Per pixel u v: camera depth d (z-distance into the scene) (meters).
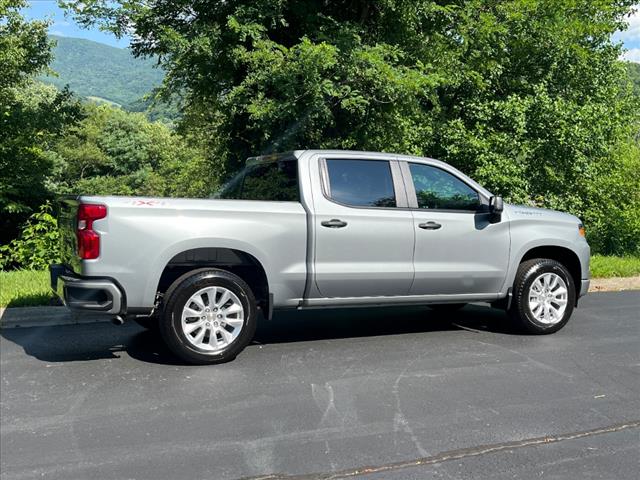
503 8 14.32
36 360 5.77
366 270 6.23
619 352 6.30
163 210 5.52
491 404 4.72
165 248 5.49
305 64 10.12
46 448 3.87
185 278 5.59
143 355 5.98
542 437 4.12
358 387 5.07
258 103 10.60
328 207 6.14
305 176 6.16
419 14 12.56
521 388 5.11
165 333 5.56
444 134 13.88
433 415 4.48
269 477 3.52
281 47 10.43
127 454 3.79
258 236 5.82
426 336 6.89
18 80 19.52
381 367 5.65
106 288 5.33
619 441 4.08
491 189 13.48
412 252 6.44
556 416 4.50
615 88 16.03
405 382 5.22
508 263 6.88
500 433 4.18
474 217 6.74
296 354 6.07
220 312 5.71
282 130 11.23
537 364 5.82
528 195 13.77
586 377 5.43
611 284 10.93
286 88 10.26
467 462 3.74
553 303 7.12
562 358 6.05
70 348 6.21
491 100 14.80
